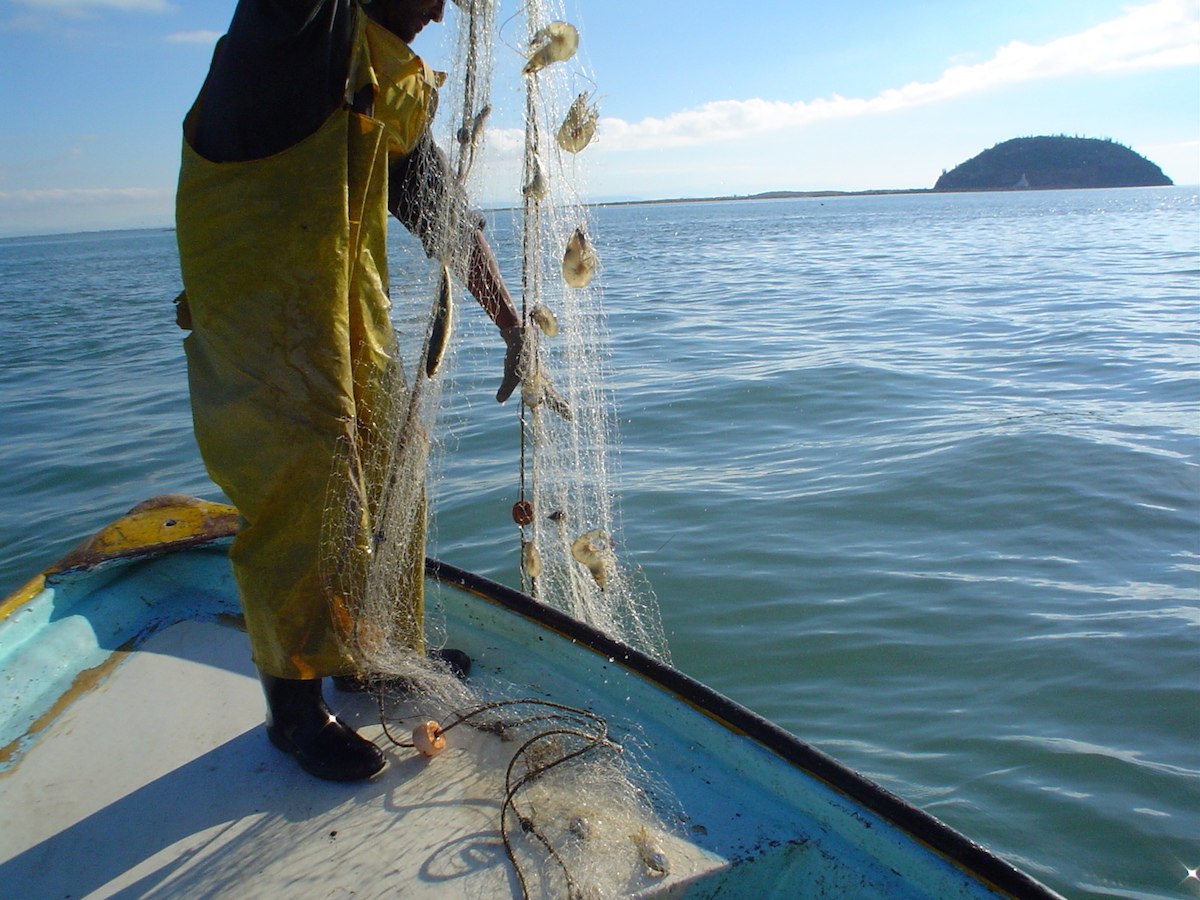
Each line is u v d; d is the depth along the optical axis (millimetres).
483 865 1835
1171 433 7027
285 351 1878
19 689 2498
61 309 22984
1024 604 4668
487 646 2641
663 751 2180
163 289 28828
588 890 1748
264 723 2338
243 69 1763
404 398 2107
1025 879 1682
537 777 2074
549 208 2342
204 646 2736
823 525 5719
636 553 5391
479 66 2055
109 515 6805
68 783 2131
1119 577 4891
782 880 1874
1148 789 3373
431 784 2078
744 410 8383
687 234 45938
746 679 4184
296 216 1830
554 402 2604
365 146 1890
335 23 1779
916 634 4453
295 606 1987
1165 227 39000
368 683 2400
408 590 2250
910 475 6445
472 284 2322
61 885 1828
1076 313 13227
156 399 10633
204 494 7129
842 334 12242
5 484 7684
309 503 1928
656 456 7195
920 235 38875
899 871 1813
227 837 1936
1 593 5629
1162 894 2939
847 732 3803
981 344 11086
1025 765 3539
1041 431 7184
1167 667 4051
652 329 13023
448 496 6254
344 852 1881
